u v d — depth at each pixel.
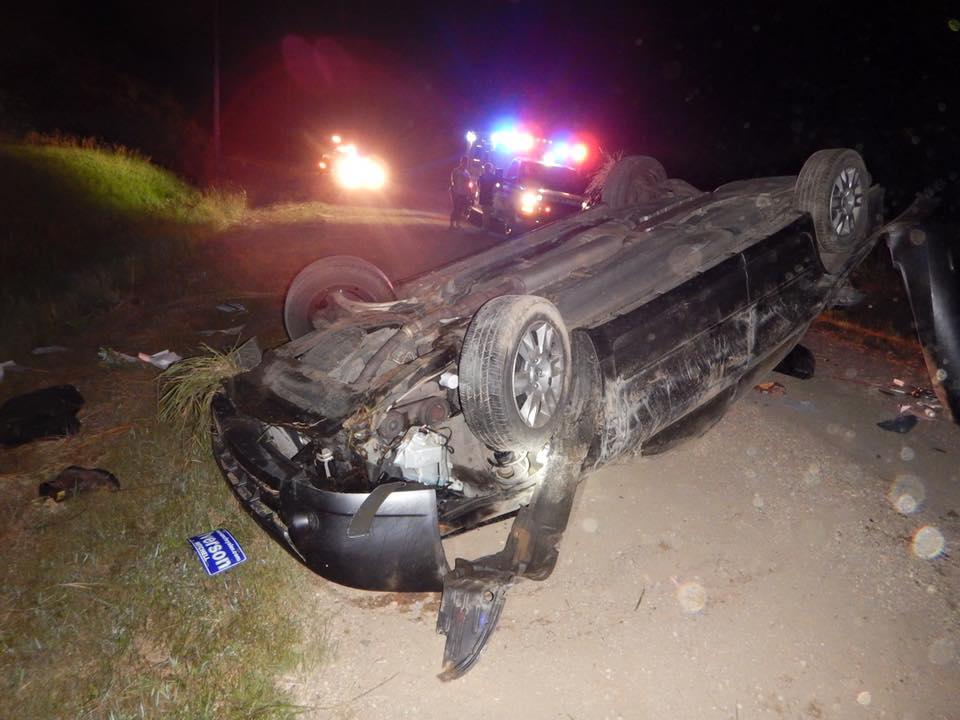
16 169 12.79
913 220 5.51
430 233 13.36
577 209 10.52
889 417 5.83
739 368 4.46
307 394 3.58
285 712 3.06
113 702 3.07
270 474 3.40
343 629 3.65
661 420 3.98
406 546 3.23
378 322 4.06
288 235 12.51
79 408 5.47
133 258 9.51
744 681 3.39
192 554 3.98
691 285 4.21
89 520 4.23
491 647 3.58
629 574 4.07
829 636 3.64
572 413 3.60
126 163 15.50
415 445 3.54
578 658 3.51
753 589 3.95
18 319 6.98
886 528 4.43
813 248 4.97
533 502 3.57
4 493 4.48
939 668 3.45
